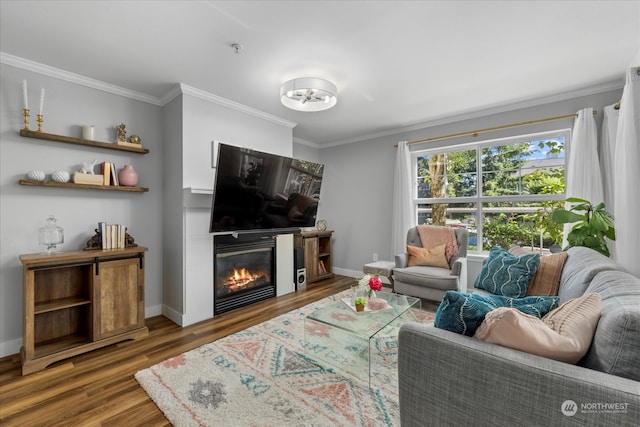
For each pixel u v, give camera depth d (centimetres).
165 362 203
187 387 173
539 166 324
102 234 247
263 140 354
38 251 235
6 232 221
